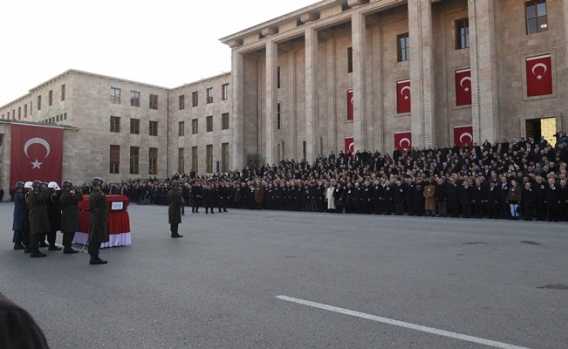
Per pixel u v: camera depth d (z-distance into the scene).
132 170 50.84
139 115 51.56
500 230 13.59
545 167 17.84
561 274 7.26
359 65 31.80
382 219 18.56
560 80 25.91
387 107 33.62
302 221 18.25
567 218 16.53
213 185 25.95
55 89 49.78
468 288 6.42
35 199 10.23
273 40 37.81
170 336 4.64
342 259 9.00
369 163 26.64
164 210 27.98
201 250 10.62
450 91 30.34
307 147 34.47
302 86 39.75
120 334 4.73
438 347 4.18
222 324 4.99
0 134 42.31
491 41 26.19
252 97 42.94
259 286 6.77
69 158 45.56
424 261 8.63
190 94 52.03
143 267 8.59
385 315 5.20
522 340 4.30
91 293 6.57
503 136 26.77
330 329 4.75
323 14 34.19
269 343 4.37
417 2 29.16
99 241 9.12
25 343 1.43
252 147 42.53
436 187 19.83
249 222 18.14
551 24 26.41
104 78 48.72
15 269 8.61
